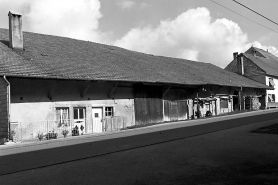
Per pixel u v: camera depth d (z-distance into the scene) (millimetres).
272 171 6387
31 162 8164
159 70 27078
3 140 14594
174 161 7574
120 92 21531
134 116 22375
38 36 24062
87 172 6738
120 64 24391
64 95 18062
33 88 16641
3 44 19062
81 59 21734
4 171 7148
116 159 8086
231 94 34406
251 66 42281
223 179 5895
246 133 12328
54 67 17812
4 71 14734
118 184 5730
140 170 6758
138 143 10961
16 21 18969
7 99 14922
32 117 16469
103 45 30219
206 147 9422
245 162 7234
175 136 12547
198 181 5797
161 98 24844
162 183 5723
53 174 6672
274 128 13414
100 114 20172
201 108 29531
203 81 28062
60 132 17531
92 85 19641
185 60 38906
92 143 11898
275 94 42906
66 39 26516
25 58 17734
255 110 33344
